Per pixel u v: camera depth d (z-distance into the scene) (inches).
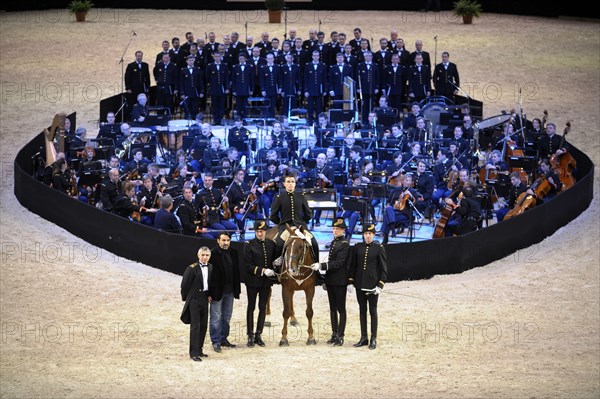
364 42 1309.1
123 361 630.5
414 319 741.9
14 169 1057.5
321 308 775.1
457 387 579.2
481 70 1528.1
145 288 812.6
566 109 1365.7
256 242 673.6
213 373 603.2
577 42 1738.4
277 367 618.5
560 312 758.5
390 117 1154.7
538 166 1067.3
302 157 1059.9
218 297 647.8
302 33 1669.5
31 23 1809.8
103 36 1697.8
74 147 1075.3
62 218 964.6
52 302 768.3
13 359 633.6
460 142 1087.6
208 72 1263.5
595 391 575.8
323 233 956.6
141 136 1095.6
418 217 985.5
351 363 629.9
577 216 1016.2
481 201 946.7
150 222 929.5
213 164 1020.5
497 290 816.3
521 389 577.3
